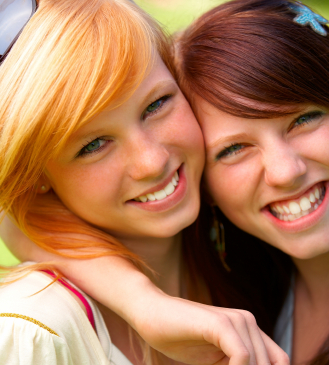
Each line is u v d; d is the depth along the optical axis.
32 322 1.13
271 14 1.41
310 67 1.32
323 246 1.39
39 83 1.16
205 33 1.44
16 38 1.22
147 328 1.10
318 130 1.31
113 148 1.24
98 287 1.27
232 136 1.33
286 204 1.38
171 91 1.31
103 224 1.37
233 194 1.41
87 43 1.17
